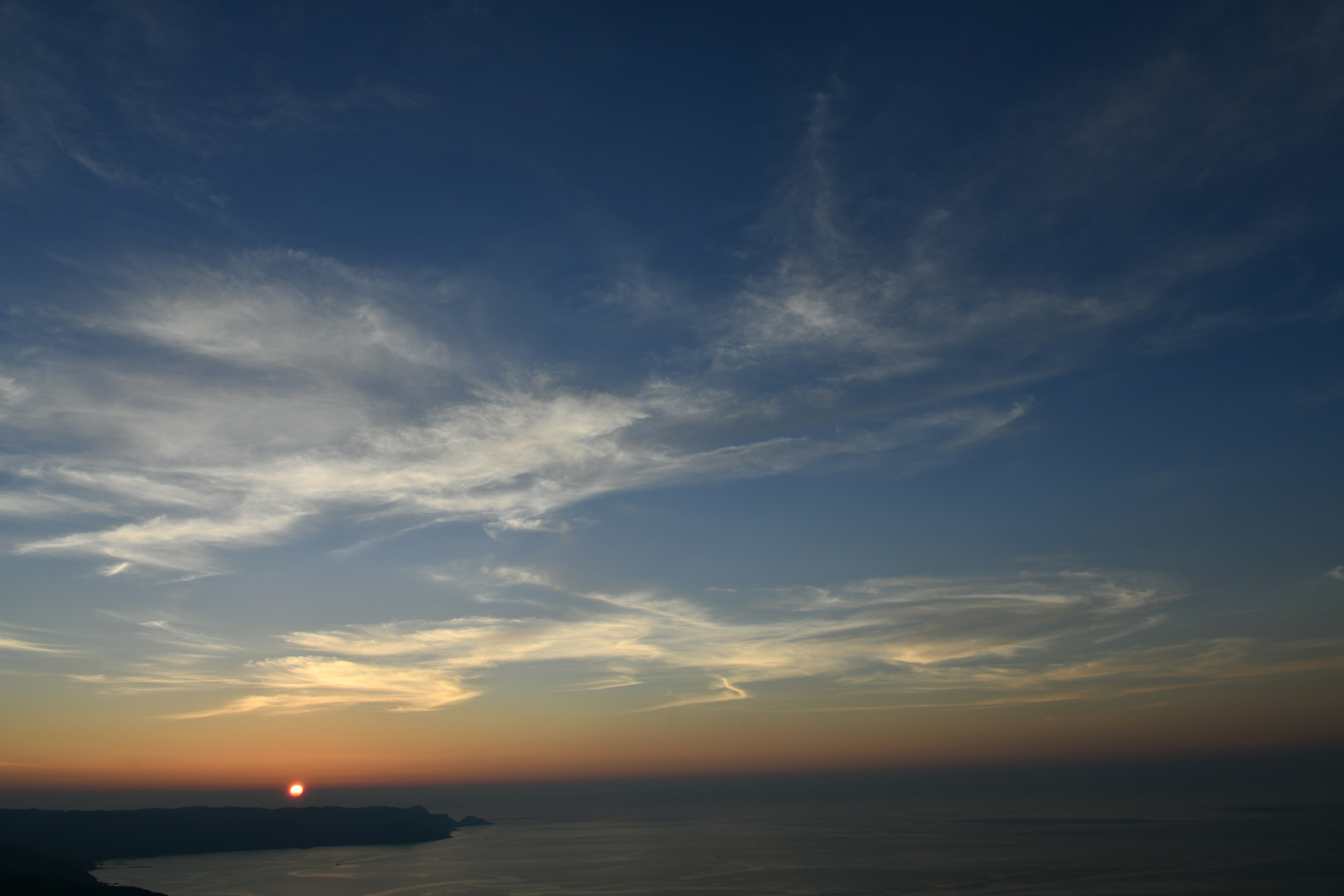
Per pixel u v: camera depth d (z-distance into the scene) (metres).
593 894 189.50
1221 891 167.75
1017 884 185.50
